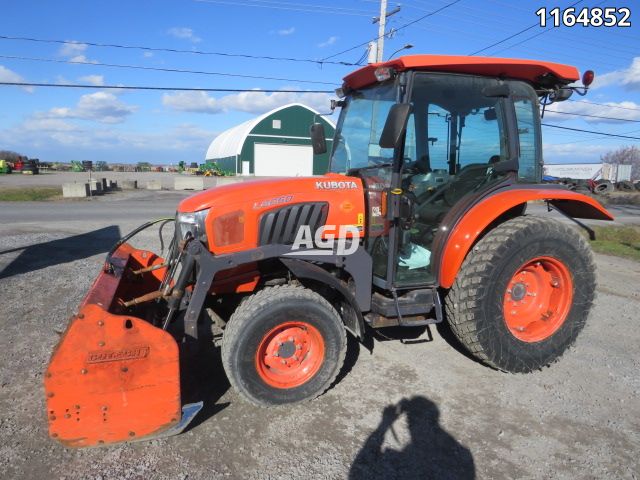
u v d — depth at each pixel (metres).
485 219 3.43
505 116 3.66
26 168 34.62
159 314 3.79
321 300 3.14
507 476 2.58
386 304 3.42
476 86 3.58
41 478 2.47
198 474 2.53
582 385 3.56
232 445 2.78
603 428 3.02
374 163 3.68
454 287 3.56
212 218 3.18
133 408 2.67
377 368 3.76
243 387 3.02
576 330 3.84
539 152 3.93
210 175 36.88
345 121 4.14
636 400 3.37
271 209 3.27
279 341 3.13
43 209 13.92
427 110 3.53
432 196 3.69
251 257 3.15
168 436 2.84
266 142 36.19
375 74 3.33
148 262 4.03
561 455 2.76
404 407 3.21
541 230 3.58
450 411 3.17
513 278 3.71
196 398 3.28
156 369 2.68
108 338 2.59
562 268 3.75
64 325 4.46
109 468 2.56
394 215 3.39
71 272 6.41
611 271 7.36
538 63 3.49
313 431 2.93
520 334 3.71
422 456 2.72
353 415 3.11
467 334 3.51
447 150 3.66
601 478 2.57
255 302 3.00
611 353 4.14
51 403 2.54
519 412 3.18
